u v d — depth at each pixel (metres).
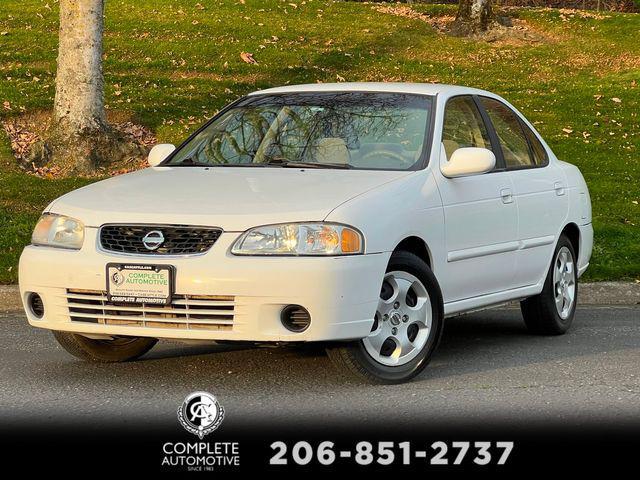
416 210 7.43
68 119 17.03
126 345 8.14
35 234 7.47
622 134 20.47
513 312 10.97
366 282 6.89
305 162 7.99
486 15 29.48
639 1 43.16
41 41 24.47
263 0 30.81
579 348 8.91
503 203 8.50
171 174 7.94
